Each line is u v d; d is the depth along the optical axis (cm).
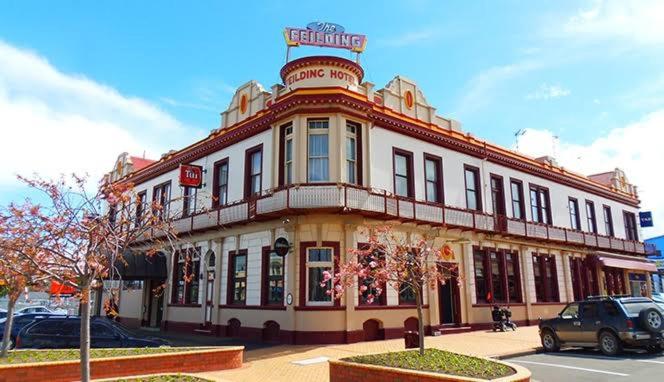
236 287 1939
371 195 1695
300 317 1605
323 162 1720
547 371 1112
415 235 1883
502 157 2412
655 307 1347
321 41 1962
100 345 1233
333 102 1711
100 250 708
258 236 1858
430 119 2131
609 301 1348
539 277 2506
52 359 955
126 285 2762
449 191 2108
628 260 3164
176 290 2320
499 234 2241
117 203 759
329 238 1661
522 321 2300
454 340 1677
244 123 2011
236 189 2036
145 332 2177
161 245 984
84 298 668
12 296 994
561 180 2816
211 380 774
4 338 1002
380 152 1858
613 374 1050
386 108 1906
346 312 1598
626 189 3566
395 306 1748
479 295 2117
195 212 2177
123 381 772
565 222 2778
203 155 2312
